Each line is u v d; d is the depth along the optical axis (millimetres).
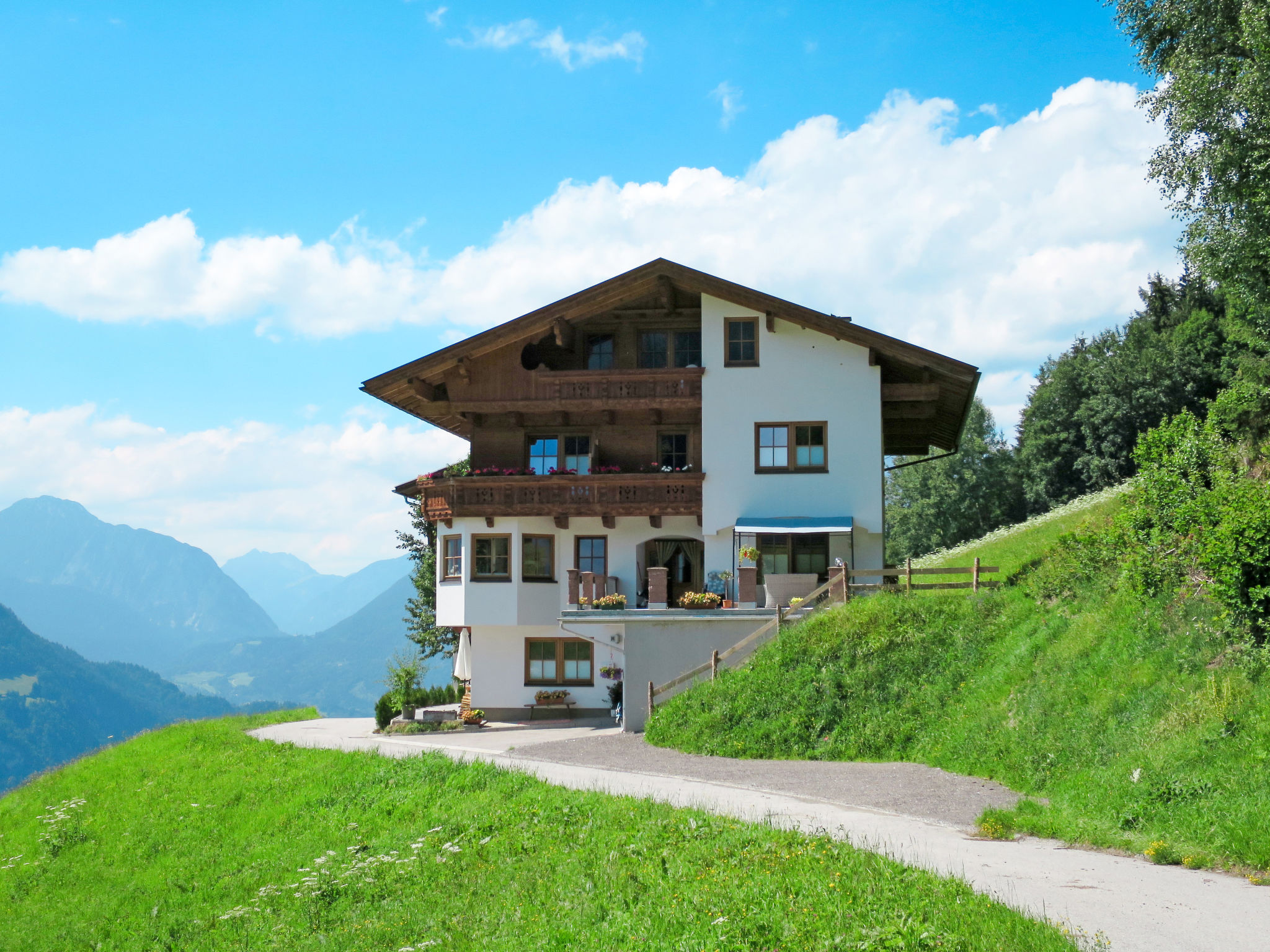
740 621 26000
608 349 33594
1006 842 12023
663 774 18719
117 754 31516
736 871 10867
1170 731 13594
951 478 71188
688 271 31062
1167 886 9898
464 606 32281
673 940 9336
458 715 31875
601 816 14703
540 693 32375
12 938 18234
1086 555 20312
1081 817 12625
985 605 22047
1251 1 27734
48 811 26531
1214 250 29141
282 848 19453
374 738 28578
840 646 22531
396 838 17109
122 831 23484
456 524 33000
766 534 30906
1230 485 17000
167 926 16625
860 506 30453
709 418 31281
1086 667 16953
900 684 20844
